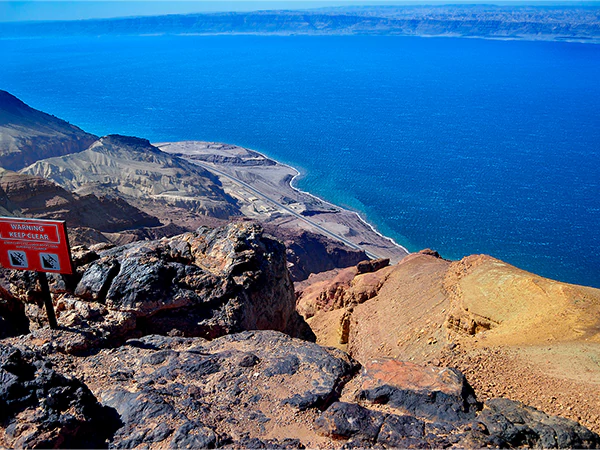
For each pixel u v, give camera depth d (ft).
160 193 601.21
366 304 179.42
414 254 223.10
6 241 74.43
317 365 71.46
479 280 130.82
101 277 89.10
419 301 157.69
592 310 103.86
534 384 78.18
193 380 67.92
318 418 58.49
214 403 62.75
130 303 87.45
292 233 440.86
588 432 54.39
